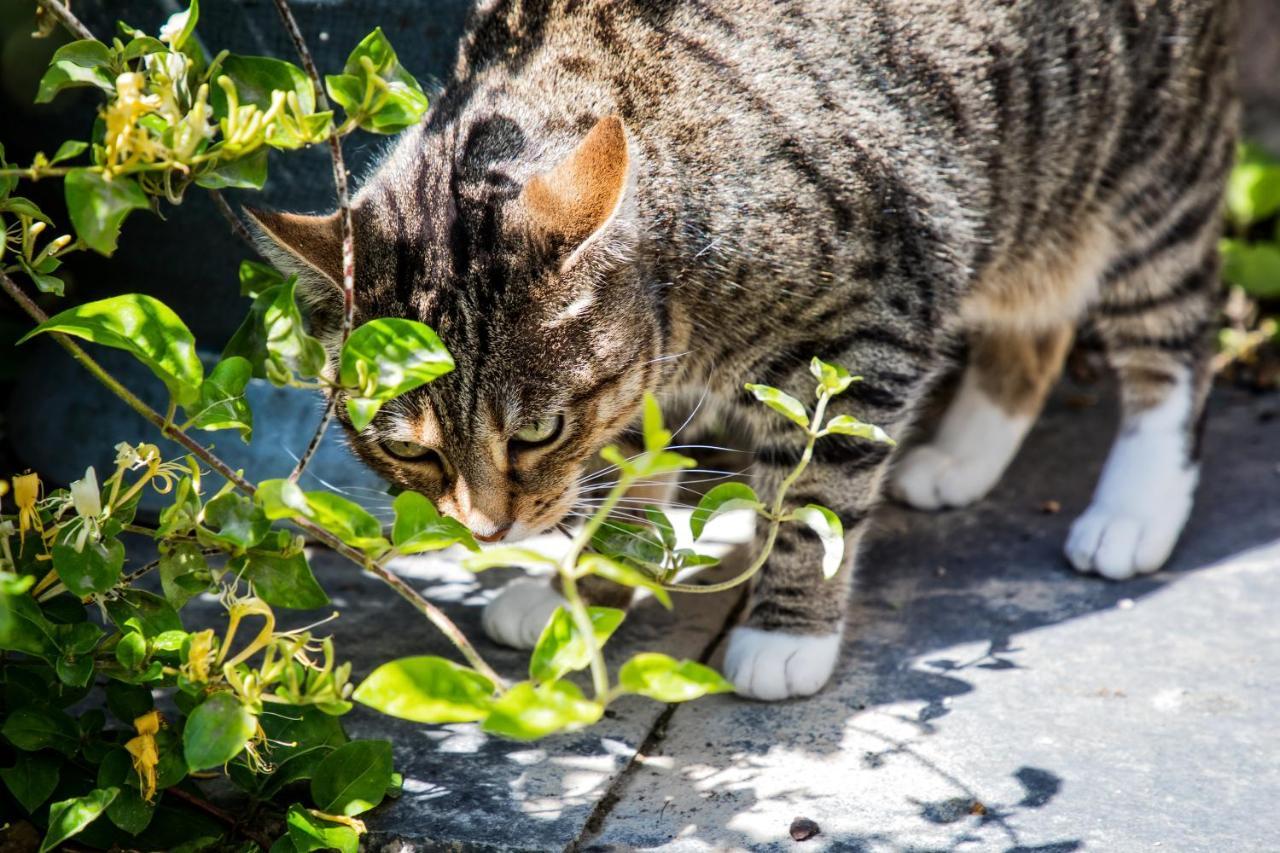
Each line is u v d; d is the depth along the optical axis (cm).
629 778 254
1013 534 351
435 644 300
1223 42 354
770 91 277
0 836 229
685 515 358
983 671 288
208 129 199
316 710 240
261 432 345
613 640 303
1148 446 350
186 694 224
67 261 355
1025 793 246
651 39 279
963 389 380
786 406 225
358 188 294
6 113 342
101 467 348
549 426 261
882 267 283
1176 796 244
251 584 222
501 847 231
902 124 288
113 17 317
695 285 275
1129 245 357
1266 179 463
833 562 228
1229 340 453
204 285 339
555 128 270
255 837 234
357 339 207
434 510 206
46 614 227
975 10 303
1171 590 318
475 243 249
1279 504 354
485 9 292
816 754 260
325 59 312
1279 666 284
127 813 220
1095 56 327
